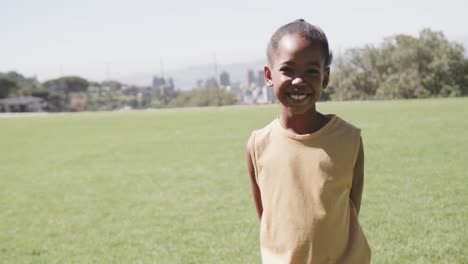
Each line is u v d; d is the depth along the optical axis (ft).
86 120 107.24
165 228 18.38
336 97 165.78
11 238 18.62
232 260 14.11
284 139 6.76
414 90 149.48
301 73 6.26
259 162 7.00
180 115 106.73
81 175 33.50
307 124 6.68
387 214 17.65
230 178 27.94
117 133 68.08
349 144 6.64
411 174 24.75
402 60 151.23
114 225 19.53
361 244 6.89
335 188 6.57
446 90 147.33
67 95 321.73
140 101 288.30
